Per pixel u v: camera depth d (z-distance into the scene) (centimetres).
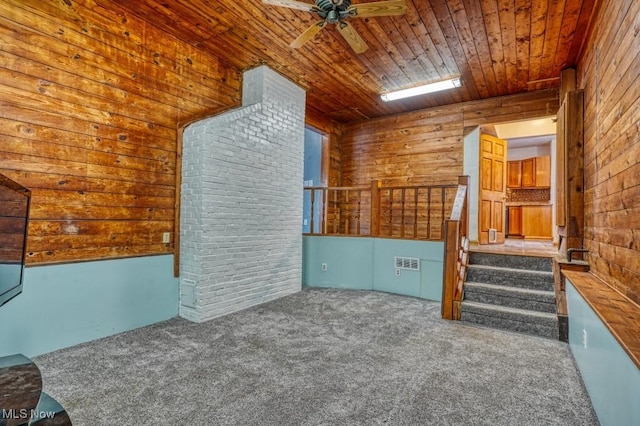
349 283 518
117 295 314
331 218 665
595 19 298
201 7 314
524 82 468
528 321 327
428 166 583
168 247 360
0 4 246
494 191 584
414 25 335
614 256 235
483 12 313
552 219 707
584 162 338
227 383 222
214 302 360
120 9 315
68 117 282
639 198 189
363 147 654
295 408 195
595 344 195
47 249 271
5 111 249
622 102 220
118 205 317
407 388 219
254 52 399
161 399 202
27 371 131
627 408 138
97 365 246
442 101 551
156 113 349
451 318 364
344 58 409
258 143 416
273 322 348
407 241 480
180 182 366
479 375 238
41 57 267
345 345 289
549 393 214
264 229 426
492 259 426
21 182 256
